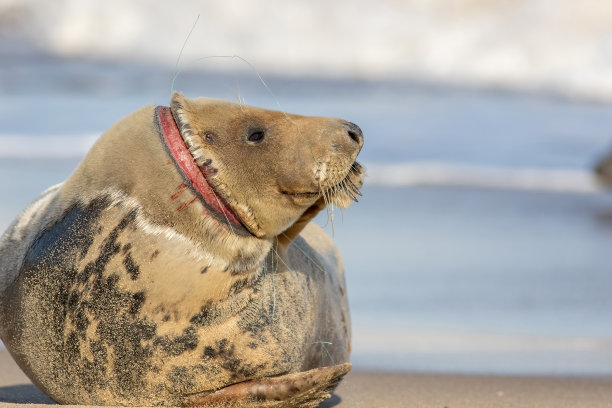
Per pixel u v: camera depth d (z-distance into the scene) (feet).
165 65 384.27
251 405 53.88
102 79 324.19
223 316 52.60
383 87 356.38
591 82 390.21
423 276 119.55
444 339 96.73
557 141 241.35
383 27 439.63
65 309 53.06
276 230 54.08
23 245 57.26
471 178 196.24
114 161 53.72
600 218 165.58
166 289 51.42
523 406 70.13
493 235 147.74
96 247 52.54
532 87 383.45
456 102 313.32
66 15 414.62
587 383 80.64
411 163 206.28
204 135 52.85
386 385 76.79
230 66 391.86
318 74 392.47
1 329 57.98
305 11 443.32
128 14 422.00
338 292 68.69
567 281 120.26
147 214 51.83
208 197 51.72
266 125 53.31
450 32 434.30
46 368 55.21
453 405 69.15
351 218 155.02
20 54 379.55
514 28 427.33
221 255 51.93
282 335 54.85
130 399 53.57
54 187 62.80
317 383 53.26
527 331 100.01
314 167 52.44
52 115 240.73
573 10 423.23
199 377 53.01
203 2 435.12
